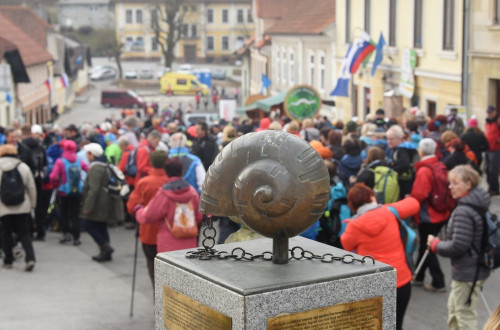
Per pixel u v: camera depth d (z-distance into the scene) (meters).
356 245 6.64
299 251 3.71
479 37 21.06
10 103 50.44
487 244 6.76
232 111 47.09
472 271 6.82
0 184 10.97
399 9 27.20
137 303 9.81
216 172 3.53
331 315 3.34
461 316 6.92
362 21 31.41
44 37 68.38
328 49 38.44
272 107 27.58
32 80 59.78
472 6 21.27
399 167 10.09
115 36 125.31
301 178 3.37
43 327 8.81
